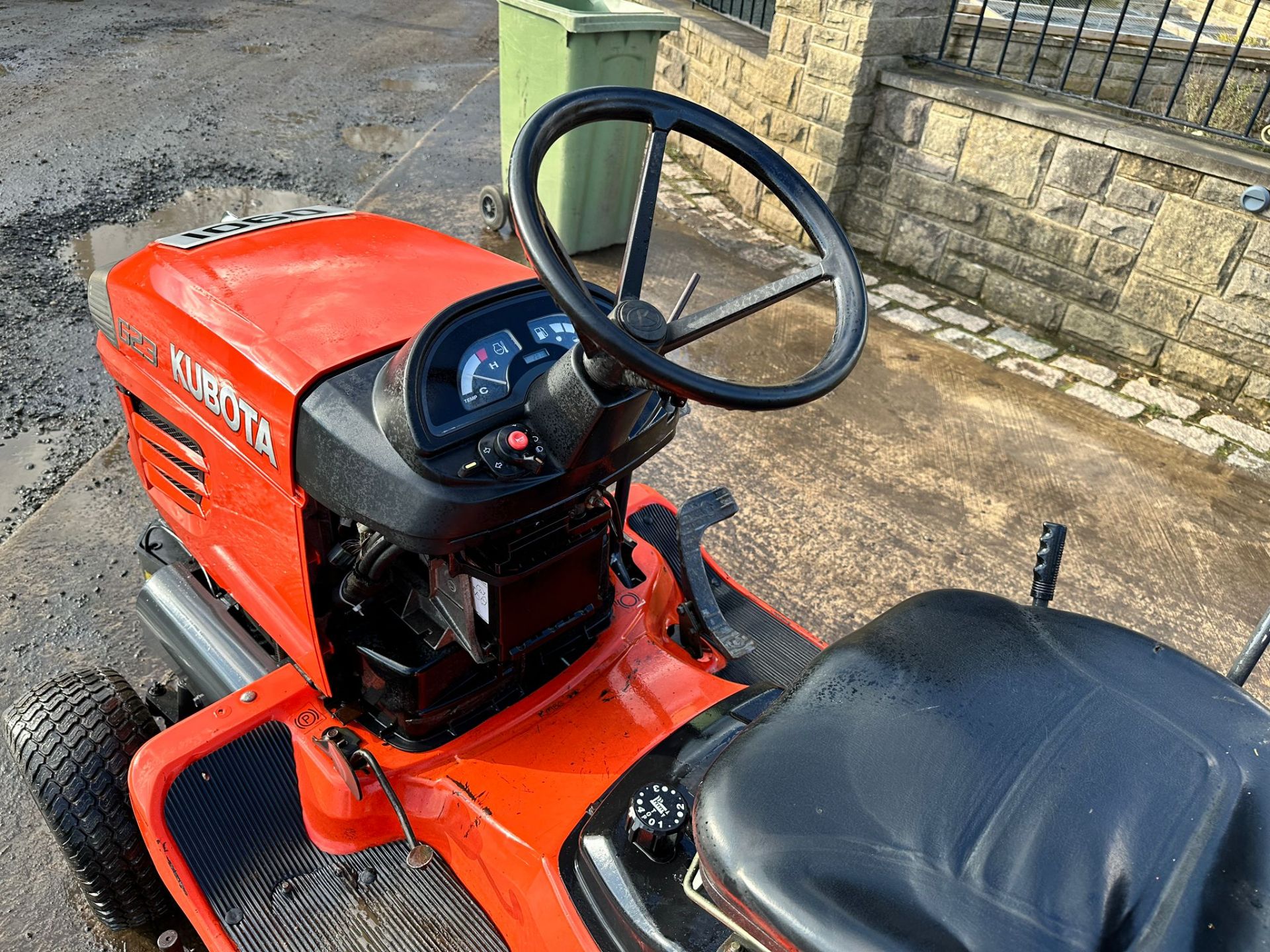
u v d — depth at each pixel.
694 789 1.56
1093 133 4.55
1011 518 3.69
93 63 8.18
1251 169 4.11
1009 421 4.33
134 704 2.05
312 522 1.70
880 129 5.51
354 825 1.80
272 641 2.16
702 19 7.21
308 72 8.54
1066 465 4.04
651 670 1.98
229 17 10.15
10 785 2.43
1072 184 4.74
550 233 1.37
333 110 7.61
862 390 4.48
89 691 2.02
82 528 3.25
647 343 1.29
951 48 6.12
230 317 1.78
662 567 2.23
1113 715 1.27
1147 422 4.40
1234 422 4.43
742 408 1.26
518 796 1.68
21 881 2.22
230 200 5.78
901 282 5.62
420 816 1.78
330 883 1.81
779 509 3.63
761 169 1.63
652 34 5.00
